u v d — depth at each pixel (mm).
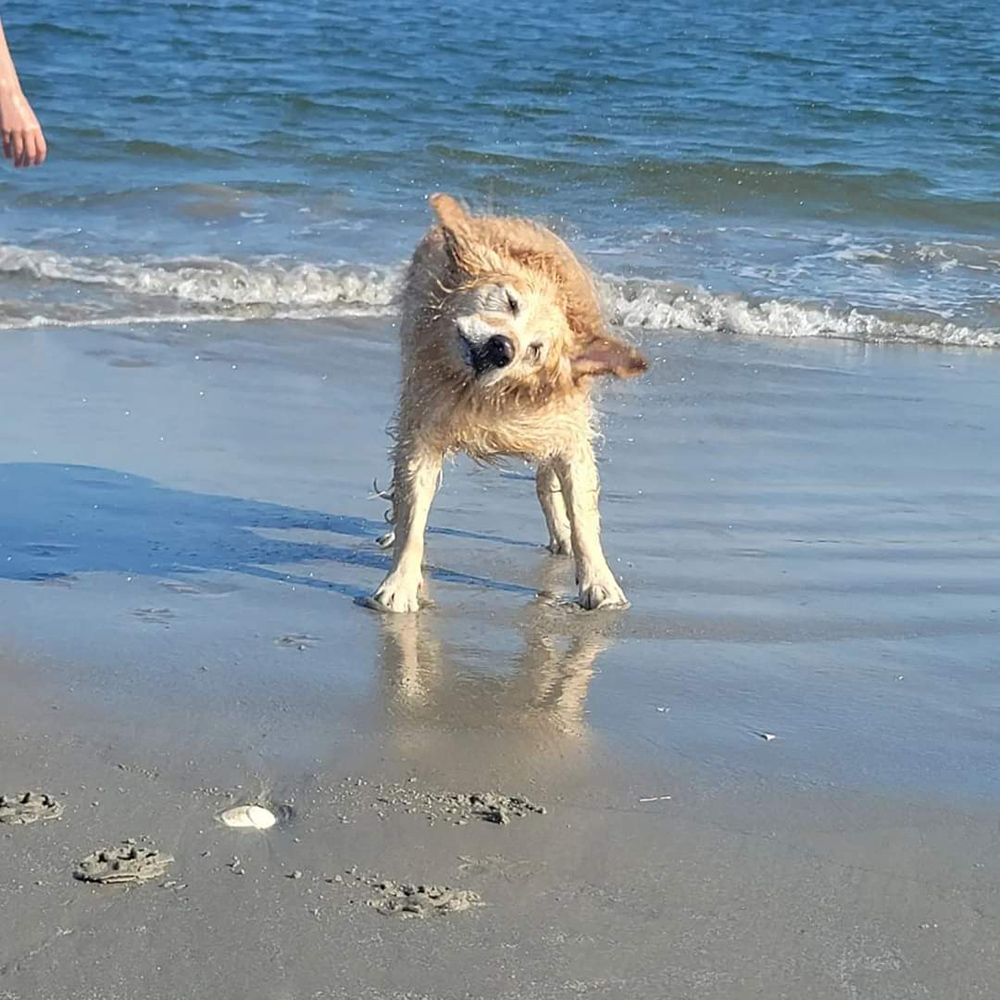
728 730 2664
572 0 16406
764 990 1981
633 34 13852
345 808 2350
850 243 7242
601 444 4340
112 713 2615
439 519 3791
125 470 3959
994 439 4586
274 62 11305
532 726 2656
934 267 6891
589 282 3328
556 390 3064
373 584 3328
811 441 4500
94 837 2230
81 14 12945
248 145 8570
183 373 4879
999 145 9414
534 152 8656
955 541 3688
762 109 10320
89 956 1980
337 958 1997
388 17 14125
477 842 2273
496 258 3023
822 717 2721
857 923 2119
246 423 4402
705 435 4508
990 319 6121
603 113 9984
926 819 2387
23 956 1975
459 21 14172
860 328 5969
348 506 3811
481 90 10586
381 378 4930
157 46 11719
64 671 2768
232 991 1934
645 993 1965
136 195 7383
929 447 4480
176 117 9219
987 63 12664
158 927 2039
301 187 7691
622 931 2080
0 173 7672
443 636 3049
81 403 4504
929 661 2977
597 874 2207
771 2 17109
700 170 8344
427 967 1989
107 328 5371
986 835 2348
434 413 3117
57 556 3365
